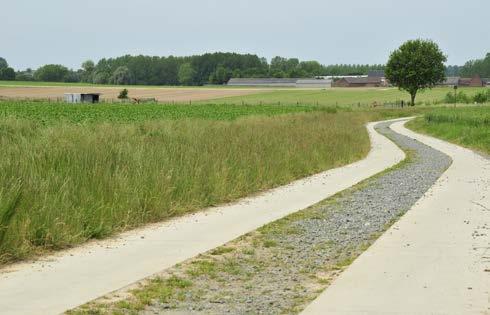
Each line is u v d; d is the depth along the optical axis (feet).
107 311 23.25
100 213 38.14
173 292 26.00
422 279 27.58
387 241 35.86
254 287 27.02
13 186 34.37
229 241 36.19
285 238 37.55
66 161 42.93
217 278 28.40
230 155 59.57
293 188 60.70
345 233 39.22
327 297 24.95
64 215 35.70
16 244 31.91
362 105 377.71
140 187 43.32
